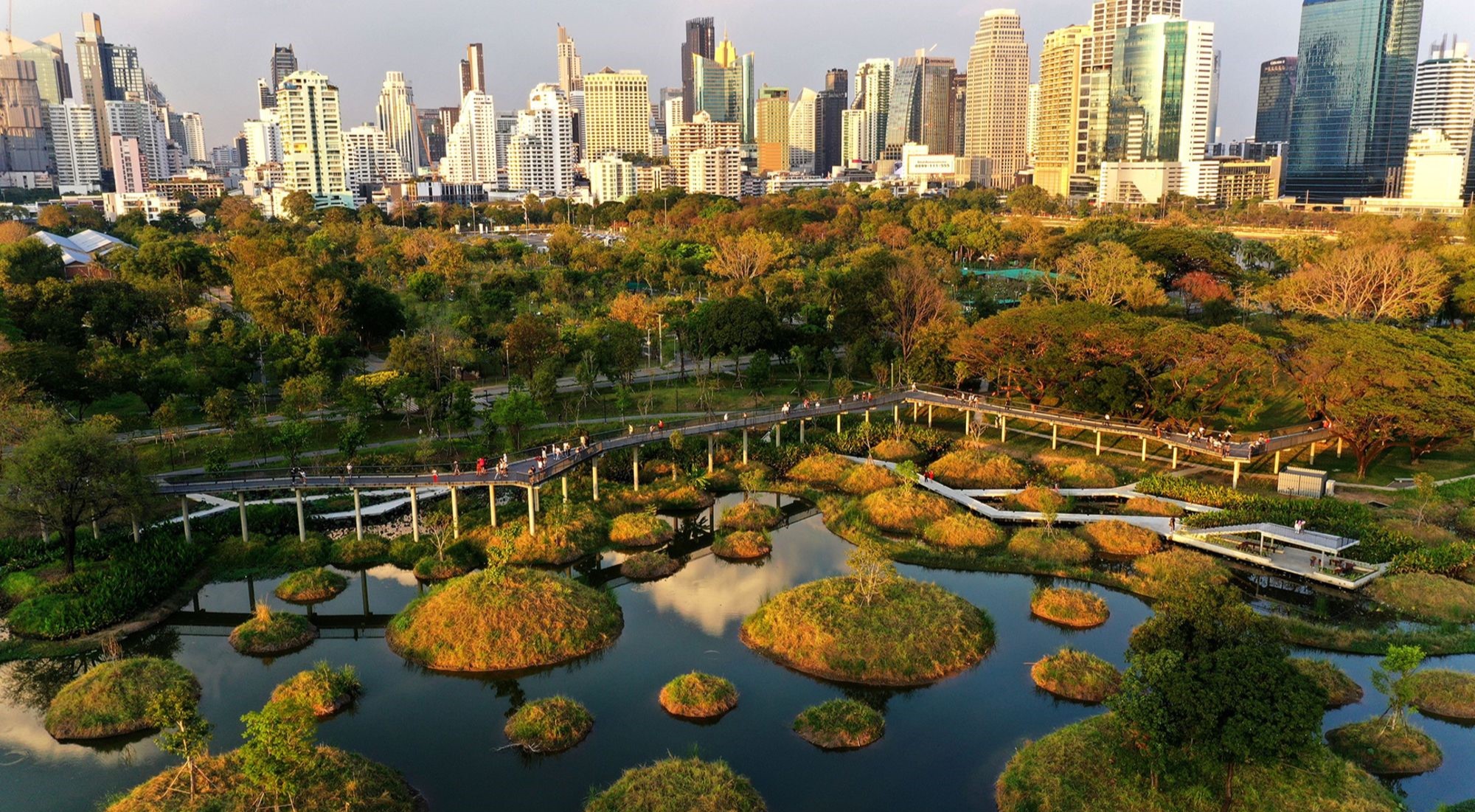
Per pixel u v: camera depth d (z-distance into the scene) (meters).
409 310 170.38
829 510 92.31
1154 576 74.50
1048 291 167.50
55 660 63.72
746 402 123.75
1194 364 98.00
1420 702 56.09
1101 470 97.25
